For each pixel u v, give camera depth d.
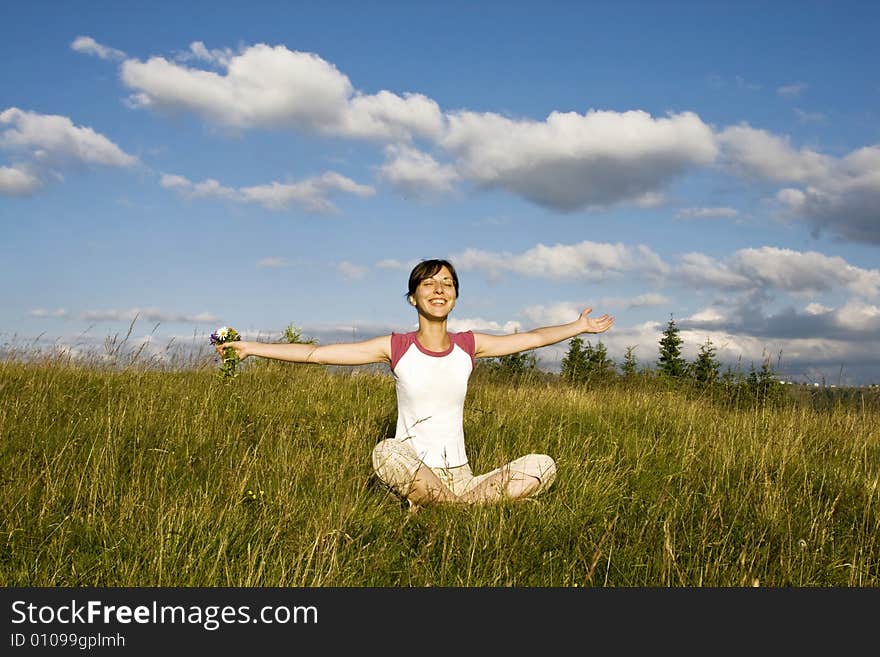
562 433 6.73
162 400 7.32
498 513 4.33
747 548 4.15
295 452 5.48
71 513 4.06
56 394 7.21
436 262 4.84
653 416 8.05
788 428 7.19
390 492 4.68
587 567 3.81
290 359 4.91
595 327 5.39
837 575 3.91
